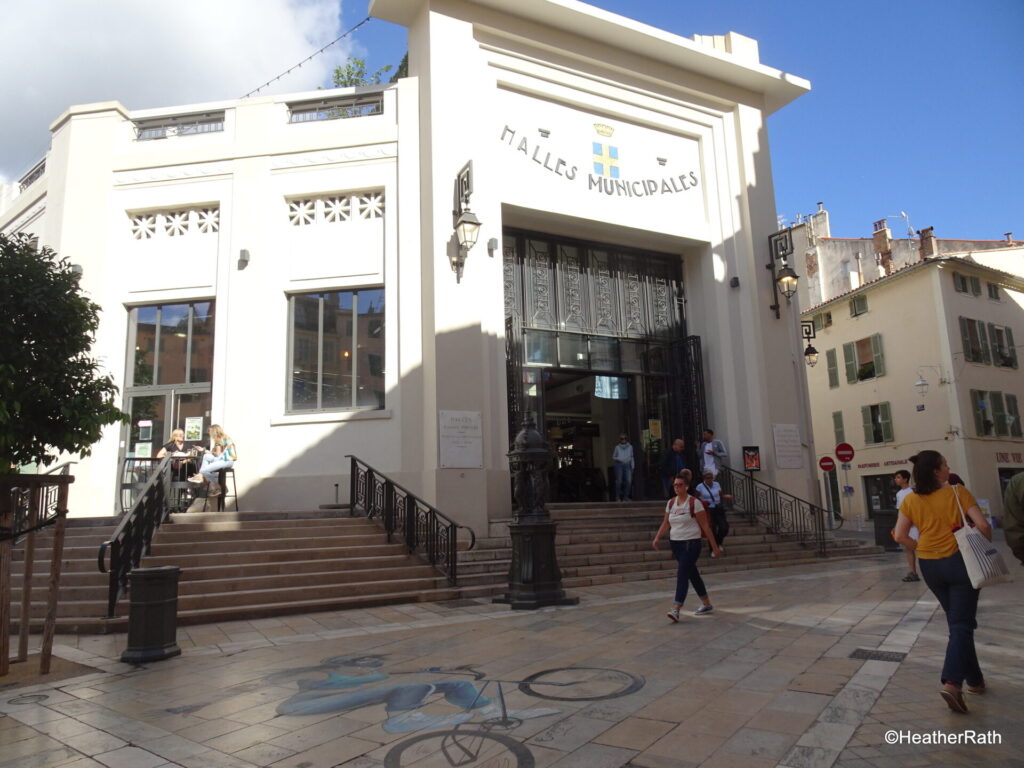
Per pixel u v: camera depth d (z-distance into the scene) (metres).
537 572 8.95
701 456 16.66
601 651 6.21
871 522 29.25
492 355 14.19
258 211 14.41
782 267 17.59
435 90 14.24
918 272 27.95
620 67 16.73
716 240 17.88
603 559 12.10
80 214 14.41
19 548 10.05
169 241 14.52
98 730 4.48
